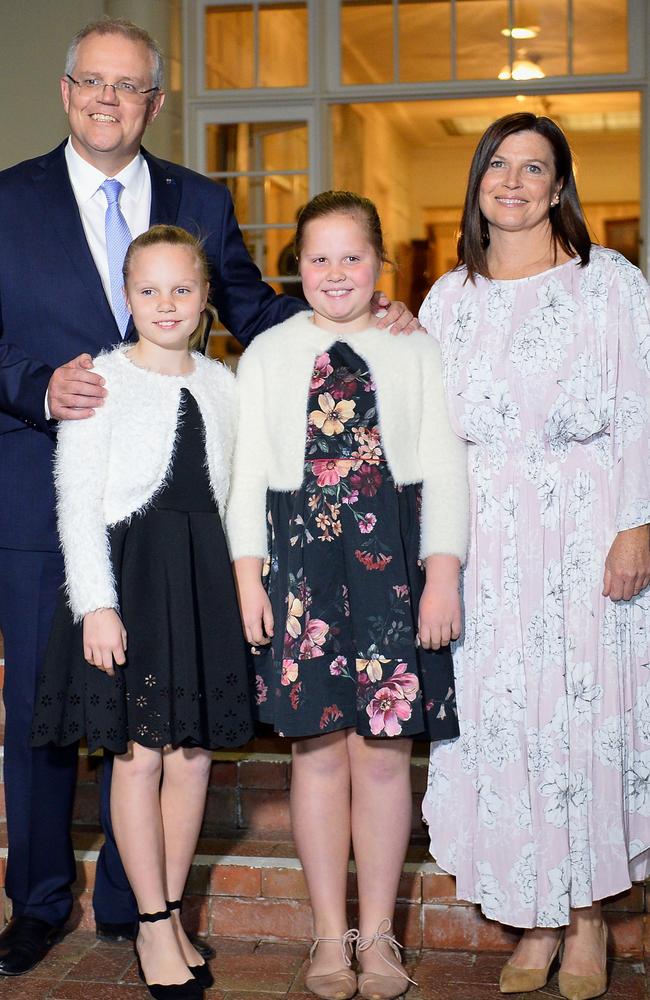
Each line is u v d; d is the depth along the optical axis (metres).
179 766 2.37
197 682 2.28
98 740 2.23
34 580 2.52
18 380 2.41
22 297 2.50
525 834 2.35
